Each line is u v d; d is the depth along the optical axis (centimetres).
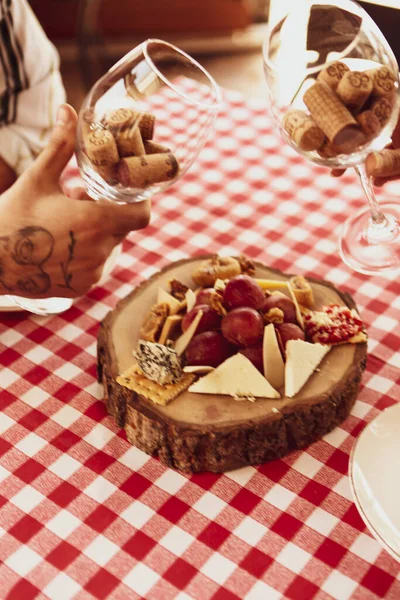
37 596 71
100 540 76
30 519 78
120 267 115
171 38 316
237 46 322
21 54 119
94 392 94
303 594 71
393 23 127
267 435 82
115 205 76
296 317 92
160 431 82
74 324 105
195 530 77
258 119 153
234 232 122
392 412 80
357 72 71
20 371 97
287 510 80
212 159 141
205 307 90
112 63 303
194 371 87
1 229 77
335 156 76
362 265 103
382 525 69
